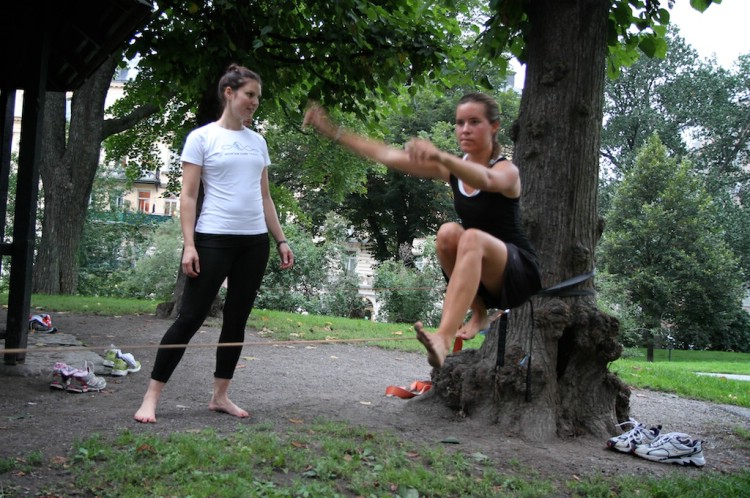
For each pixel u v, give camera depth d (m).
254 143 5.09
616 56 7.42
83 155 19.38
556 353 5.58
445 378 5.85
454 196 3.65
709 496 4.35
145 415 4.78
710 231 30.27
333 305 18.64
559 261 5.62
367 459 4.25
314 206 37.62
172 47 9.41
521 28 5.98
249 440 4.29
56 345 8.15
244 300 5.10
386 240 40.94
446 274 3.60
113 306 13.63
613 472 4.72
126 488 3.48
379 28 9.34
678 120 42.91
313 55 10.02
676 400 8.98
